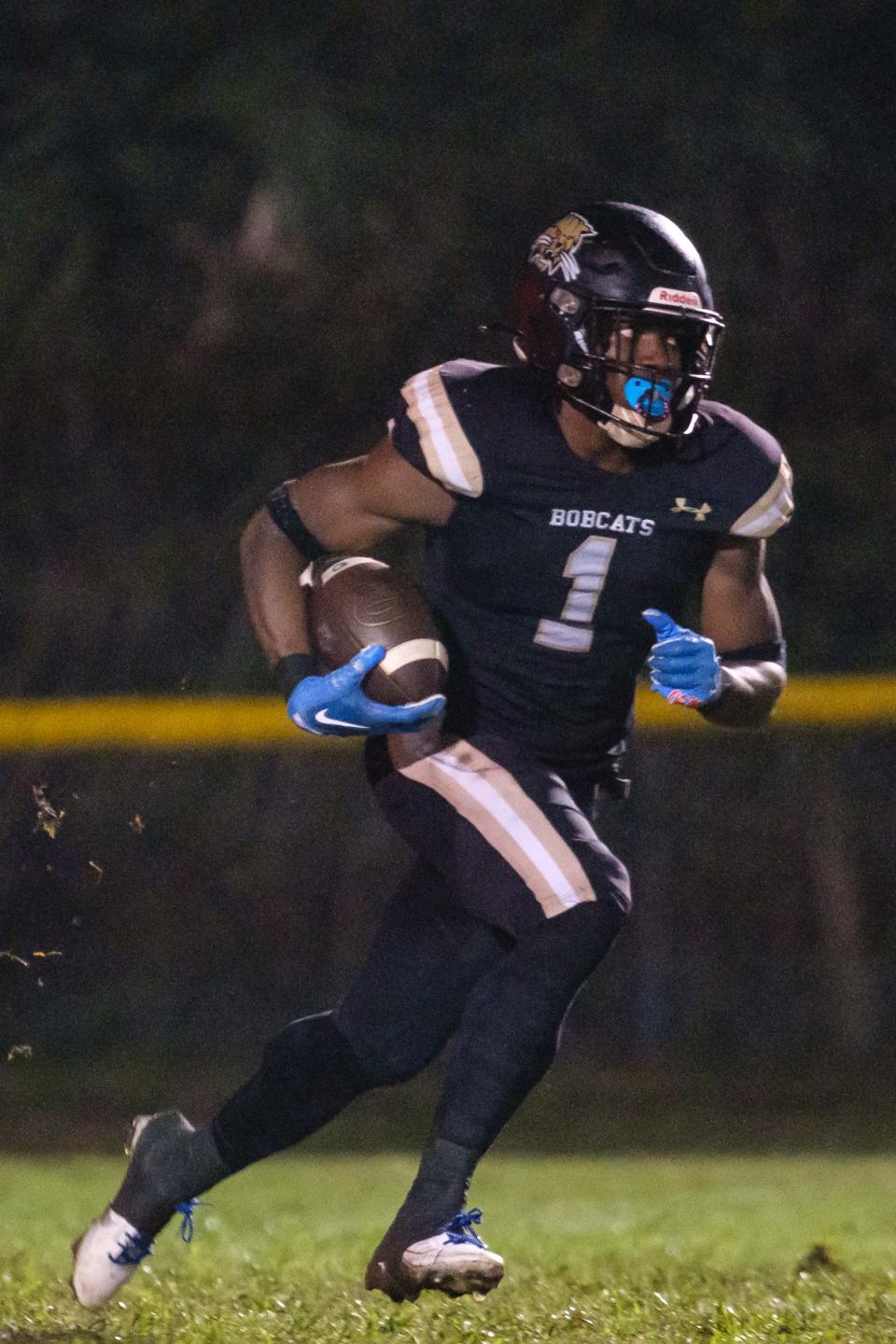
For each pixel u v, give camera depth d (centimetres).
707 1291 1579
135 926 4744
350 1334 1362
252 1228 2330
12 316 4656
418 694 1364
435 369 1401
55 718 3575
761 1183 3080
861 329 4819
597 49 4603
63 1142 3825
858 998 4784
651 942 4841
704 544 1404
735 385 4825
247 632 4741
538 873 1342
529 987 1330
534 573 1380
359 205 4494
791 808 4891
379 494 1400
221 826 4719
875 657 4797
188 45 4622
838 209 4794
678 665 1341
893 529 4834
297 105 4481
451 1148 1341
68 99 4628
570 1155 3684
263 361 4744
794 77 4709
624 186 4644
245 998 4809
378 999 1416
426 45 4588
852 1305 1470
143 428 4872
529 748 1438
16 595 4912
